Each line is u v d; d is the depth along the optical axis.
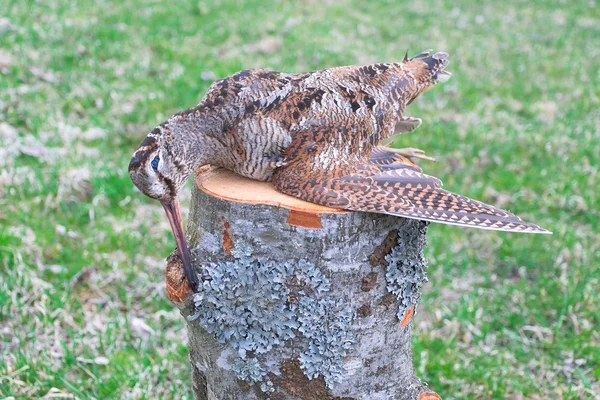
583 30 12.88
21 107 7.80
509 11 13.90
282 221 3.34
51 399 4.64
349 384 3.61
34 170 6.76
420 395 3.94
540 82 10.24
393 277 3.52
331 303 3.45
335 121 3.61
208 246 3.50
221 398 3.71
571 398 4.94
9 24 9.95
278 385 3.58
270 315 3.46
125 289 5.72
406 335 3.75
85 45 9.68
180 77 8.98
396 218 3.46
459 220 3.29
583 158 7.94
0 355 4.96
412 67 4.23
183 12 11.87
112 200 6.67
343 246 3.37
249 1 12.92
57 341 5.11
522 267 6.25
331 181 3.42
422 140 8.12
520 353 5.34
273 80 3.73
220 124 3.69
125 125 7.74
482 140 8.22
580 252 6.36
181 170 3.74
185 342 5.25
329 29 11.85
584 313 5.67
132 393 4.73
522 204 7.11
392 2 13.92
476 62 10.86
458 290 5.99
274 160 3.56
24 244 5.93
